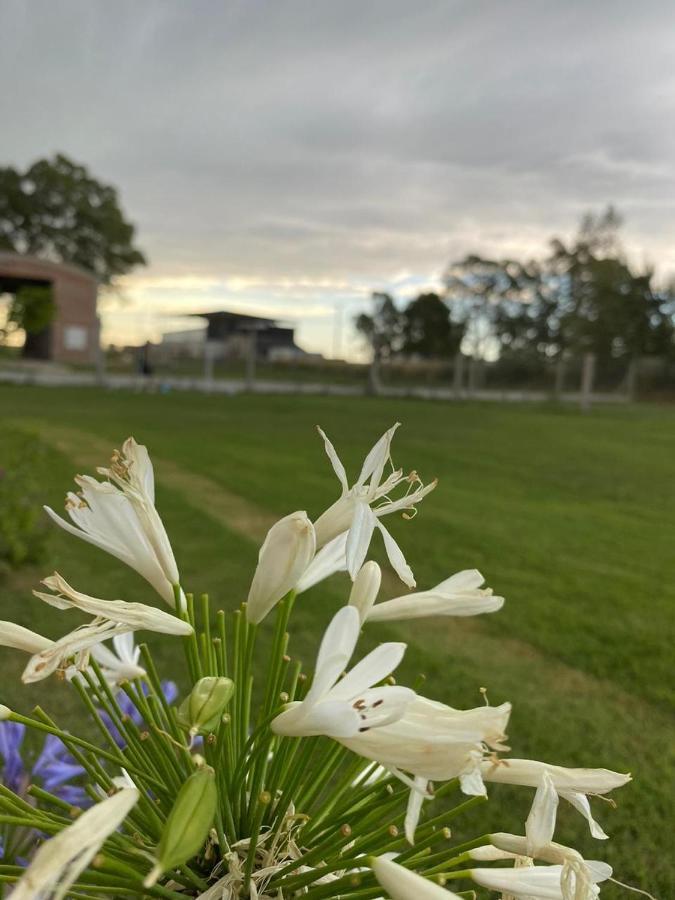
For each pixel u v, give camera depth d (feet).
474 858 2.23
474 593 2.57
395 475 2.61
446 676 12.41
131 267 171.63
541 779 2.23
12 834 4.17
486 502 27.99
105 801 1.77
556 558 20.11
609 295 136.26
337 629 2.00
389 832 2.23
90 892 2.62
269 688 2.48
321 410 71.00
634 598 16.79
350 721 1.91
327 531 2.54
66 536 19.43
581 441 50.75
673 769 9.87
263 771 2.40
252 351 100.12
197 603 14.93
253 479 30.14
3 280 116.16
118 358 135.85
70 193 158.61
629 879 7.71
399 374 112.78
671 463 41.04
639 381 107.04
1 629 2.38
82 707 10.50
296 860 2.22
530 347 149.79
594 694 12.04
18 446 20.86
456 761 1.92
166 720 2.70
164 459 34.63
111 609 2.22
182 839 1.69
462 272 150.92
